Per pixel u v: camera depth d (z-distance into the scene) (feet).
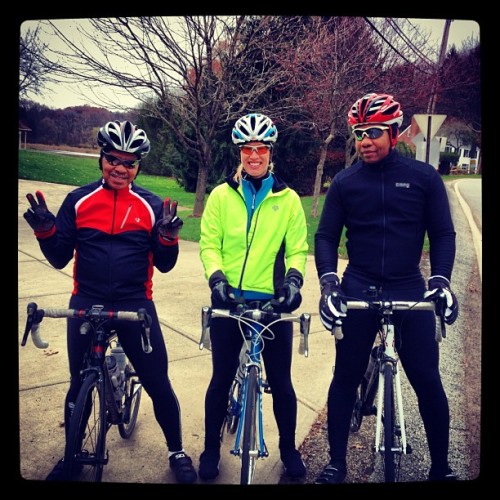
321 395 11.81
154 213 8.65
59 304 17.28
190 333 15.40
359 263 8.68
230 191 8.65
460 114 36.09
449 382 12.49
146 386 8.86
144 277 8.77
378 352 8.42
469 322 16.49
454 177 49.42
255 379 8.05
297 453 9.14
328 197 8.90
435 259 8.32
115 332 8.84
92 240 8.46
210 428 9.06
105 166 8.18
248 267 8.59
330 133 33.27
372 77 31.91
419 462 9.48
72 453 7.40
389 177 8.39
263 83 33.76
